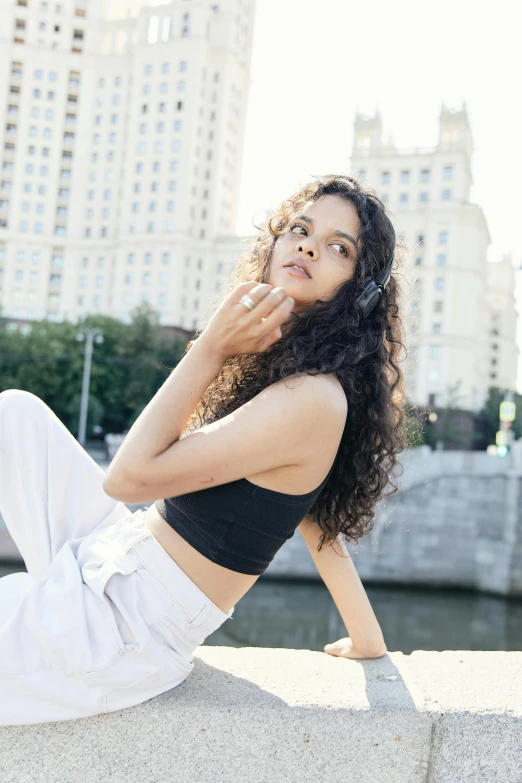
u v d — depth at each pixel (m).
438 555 26.62
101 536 1.60
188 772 1.43
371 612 1.90
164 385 1.46
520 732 1.44
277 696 1.51
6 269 81.69
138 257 77.81
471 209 72.88
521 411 77.19
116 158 82.31
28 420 1.64
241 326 1.44
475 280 73.19
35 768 1.42
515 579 25.56
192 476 1.40
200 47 78.31
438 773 1.44
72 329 49.88
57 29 83.75
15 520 1.64
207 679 1.61
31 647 1.41
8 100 82.56
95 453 38.31
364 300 1.67
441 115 74.12
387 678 1.67
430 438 56.53
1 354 47.25
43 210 82.56
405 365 1.97
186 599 1.49
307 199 1.75
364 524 1.84
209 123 81.00
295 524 1.54
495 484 26.75
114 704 1.43
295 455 1.44
